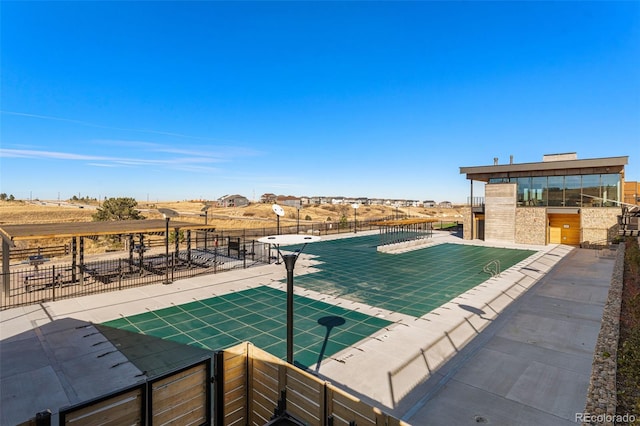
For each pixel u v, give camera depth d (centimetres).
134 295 1477
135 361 884
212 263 2194
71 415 429
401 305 1365
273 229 4341
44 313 1234
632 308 1107
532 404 689
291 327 721
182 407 544
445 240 3509
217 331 1095
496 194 3322
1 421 640
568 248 2925
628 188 3728
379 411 457
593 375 718
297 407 562
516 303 1374
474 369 838
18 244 3109
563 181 3066
